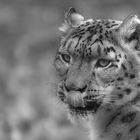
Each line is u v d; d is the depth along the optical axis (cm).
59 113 2738
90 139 1158
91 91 1084
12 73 3350
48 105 2817
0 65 3447
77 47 1098
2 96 3098
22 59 3522
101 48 1081
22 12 3922
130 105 1091
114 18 3750
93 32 1107
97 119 1130
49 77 3173
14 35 3784
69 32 1161
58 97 1133
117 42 1089
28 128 2695
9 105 2981
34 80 3212
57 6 3959
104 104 1096
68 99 1090
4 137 2569
